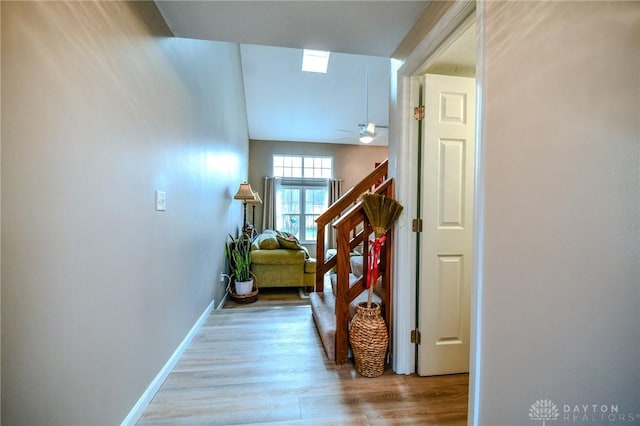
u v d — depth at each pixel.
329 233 6.98
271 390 1.62
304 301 4.00
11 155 0.75
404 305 1.78
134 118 1.35
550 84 0.76
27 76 0.79
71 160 0.95
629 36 0.60
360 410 1.46
